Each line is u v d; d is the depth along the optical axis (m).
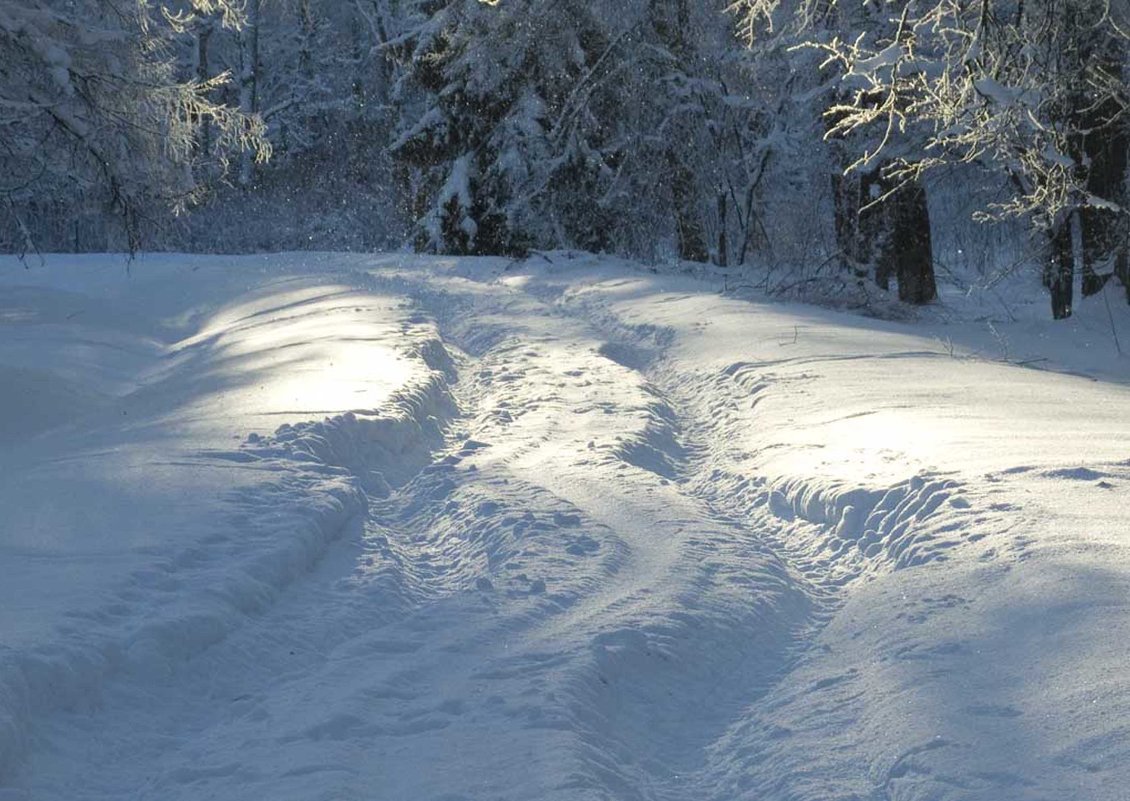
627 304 21.06
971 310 23.23
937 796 4.54
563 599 7.14
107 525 7.91
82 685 5.59
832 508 8.62
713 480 10.45
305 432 10.35
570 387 14.01
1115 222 18.53
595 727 5.52
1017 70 10.86
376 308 19.44
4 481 9.24
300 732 5.38
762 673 6.46
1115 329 17.91
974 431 10.05
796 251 26.70
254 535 7.83
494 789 4.82
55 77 16.66
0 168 18.06
